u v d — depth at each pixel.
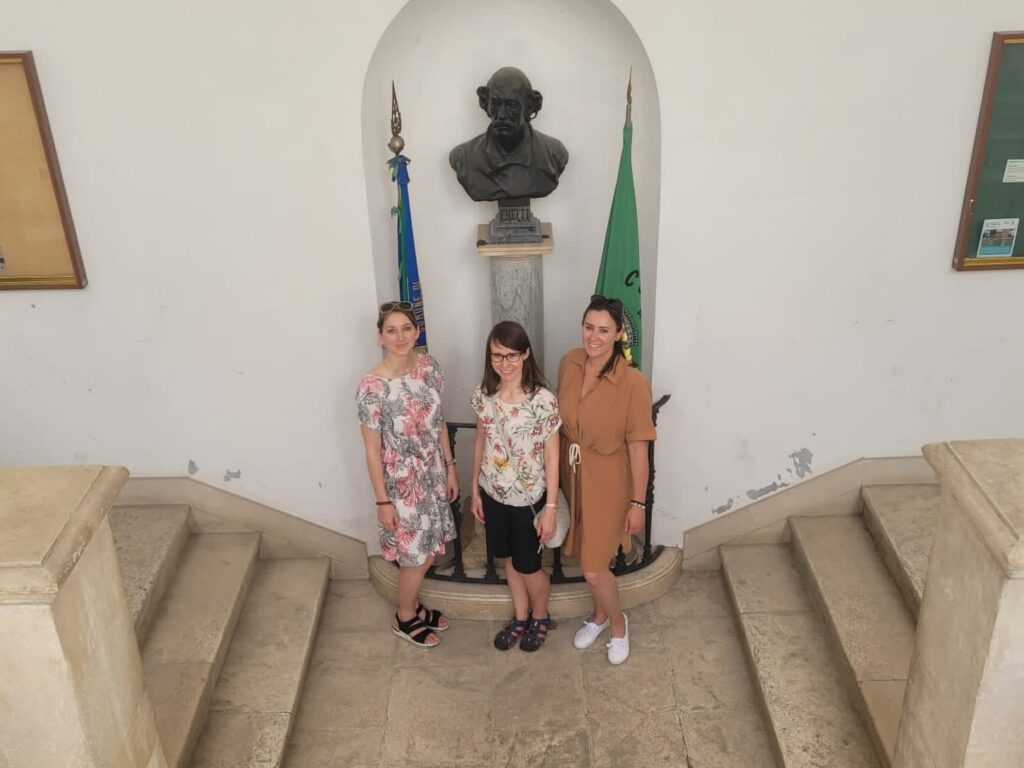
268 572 3.97
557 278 3.94
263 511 3.96
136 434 3.82
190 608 3.58
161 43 3.19
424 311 3.95
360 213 3.45
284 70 3.24
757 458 3.90
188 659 3.35
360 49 3.22
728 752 3.27
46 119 3.26
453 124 3.64
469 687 3.57
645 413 3.28
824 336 3.67
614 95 3.57
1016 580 2.07
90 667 2.25
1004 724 2.27
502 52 3.53
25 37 3.17
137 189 3.40
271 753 3.17
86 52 3.20
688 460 3.89
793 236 3.50
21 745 2.23
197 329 3.64
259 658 3.54
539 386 3.28
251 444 3.85
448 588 3.85
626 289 3.57
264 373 3.72
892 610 3.49
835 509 3.99
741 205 3.46
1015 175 3.37
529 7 3.43
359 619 3.90
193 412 3.79
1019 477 2.25
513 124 3.28
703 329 3.66
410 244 3.52
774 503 3.97
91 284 3.55
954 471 2.31
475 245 3.82
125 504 3.93
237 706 3.34
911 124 3.33
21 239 3.44
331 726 3.41
